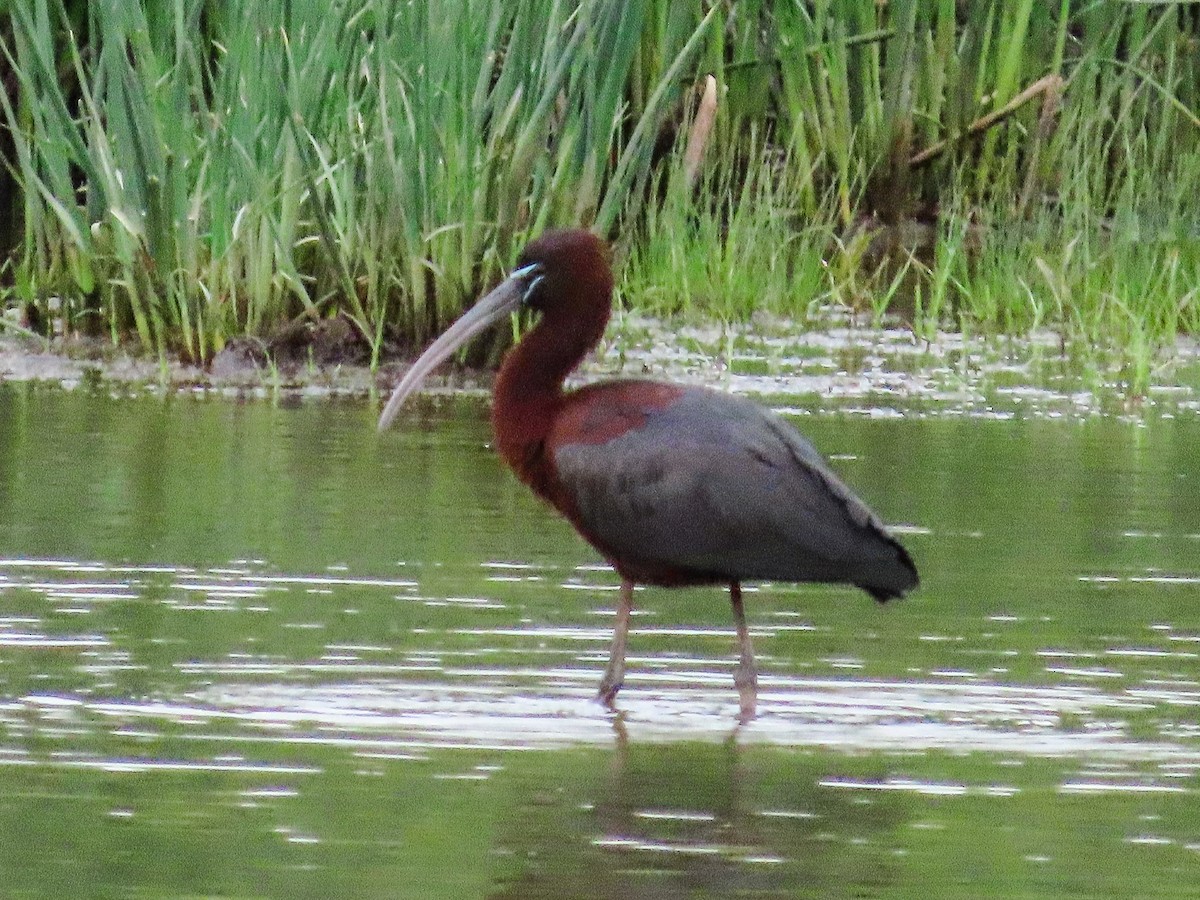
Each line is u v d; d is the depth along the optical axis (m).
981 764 8.90
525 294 10.86
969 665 10.35
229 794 8.33
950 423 16.55
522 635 10.73
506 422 10.77
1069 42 24.81
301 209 18.75
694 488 10.11
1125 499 13.94
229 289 18.27
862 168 23.16
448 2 17.58
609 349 18.88
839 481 10.21
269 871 7.51
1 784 8.39
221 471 14.34
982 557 12.41
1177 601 11.50
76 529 12.61
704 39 22.19
